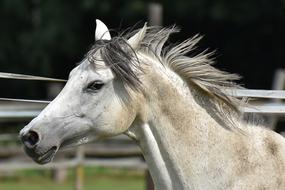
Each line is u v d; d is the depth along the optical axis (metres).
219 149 9.15
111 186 27.12
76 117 8.83
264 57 49.97
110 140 30.16
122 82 8.92
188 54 10.20
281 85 25.09
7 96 49.00
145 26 9.24
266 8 47.06
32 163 27.56
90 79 8.84
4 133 34.06
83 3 46.03
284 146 9.38
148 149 9.18
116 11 46.94
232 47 49.72
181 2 45.75
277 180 9.12
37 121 8.77
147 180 17.33
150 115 9.10
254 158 9.16
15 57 48.47
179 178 9.12
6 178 29.95
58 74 49.12
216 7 45.69
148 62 9.16
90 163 25.72
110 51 8.93
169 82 9.16
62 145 8.89
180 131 9.12
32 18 49.00
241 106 9.39
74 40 47.41
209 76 9.27
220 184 9.09
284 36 49.38
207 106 9.31
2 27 48.44
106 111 8.88
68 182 28.97
